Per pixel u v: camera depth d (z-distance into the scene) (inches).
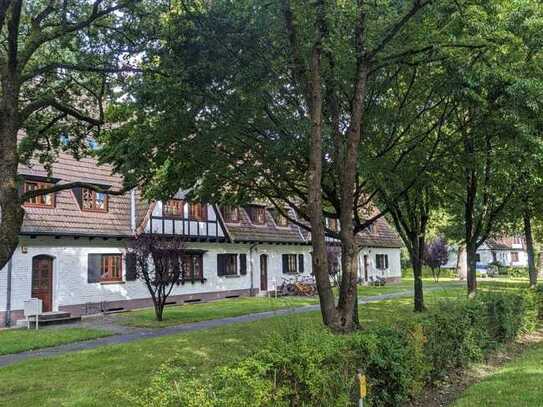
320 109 327.6
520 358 393.4
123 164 458.6
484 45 364.8
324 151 435.5
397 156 505.4
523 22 398.0
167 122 426.0
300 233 1366.9
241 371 170.9
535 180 518.9
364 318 655.1
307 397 194.5
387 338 264.1
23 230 762.2
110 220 917.2
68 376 366.0
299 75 371.2
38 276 811.4
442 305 385.1
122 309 924.6
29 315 710.5
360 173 441.7
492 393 283.9
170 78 403.5
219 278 1146.7
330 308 322.3
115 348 474.9
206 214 1096.8
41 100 396.2
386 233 1791.3
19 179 352.8
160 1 426.3
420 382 295.7
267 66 385.7
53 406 288.8
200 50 392.2
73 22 415.2
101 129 534.6
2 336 590.9
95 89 508.4
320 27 327.0
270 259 1296.8
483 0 364.5
